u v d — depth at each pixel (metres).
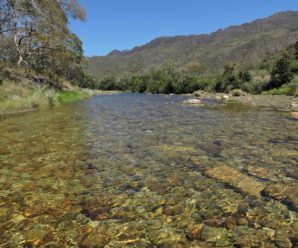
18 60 29.61
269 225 3.89
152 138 9.07
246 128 10.52
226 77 49.62
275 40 160.38
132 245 3.55
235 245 3.48
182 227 3.91
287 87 35.69
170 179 5.59
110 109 18.97
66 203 4.66
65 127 11.35
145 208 4.46
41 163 6.69
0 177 5.81
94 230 3.88
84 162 6.73
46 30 28.23
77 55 47.69
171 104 23.25
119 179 5.65
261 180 5.40
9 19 26.09
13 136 9.61
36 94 20.70
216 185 5.25
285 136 9.00
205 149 7.62
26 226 3.99
